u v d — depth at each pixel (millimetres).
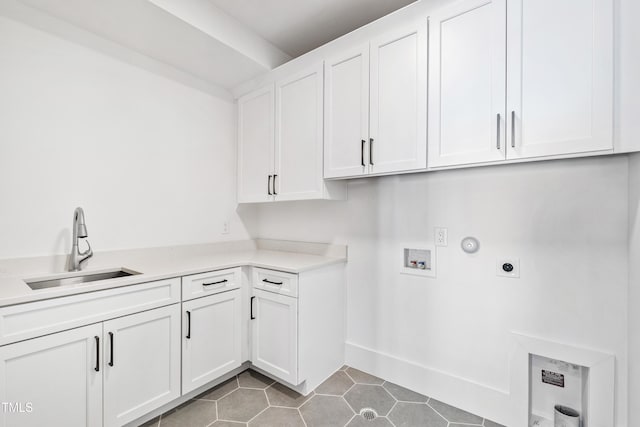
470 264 1716
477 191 1694
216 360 1864
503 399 1599
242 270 2033
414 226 1925
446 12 1514
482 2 1409
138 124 2045
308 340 1882
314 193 2039
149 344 1552
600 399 1364
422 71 1583
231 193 2645
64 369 1272
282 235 2699
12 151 1558
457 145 1479
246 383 1971
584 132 1188
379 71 1741
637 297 1222
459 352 1751
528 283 1542
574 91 1206
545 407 1558
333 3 1861
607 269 1355
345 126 1885
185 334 1707
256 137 2447
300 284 1820
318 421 1604
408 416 1655
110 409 1403
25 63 1595
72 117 1755
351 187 2236
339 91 1916
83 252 1777
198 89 2395
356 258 2197
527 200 1547
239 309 2006
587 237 1400
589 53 1179
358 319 2180
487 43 1398
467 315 1726
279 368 1883
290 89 2193
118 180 1947
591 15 1175
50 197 1674
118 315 1432
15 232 1563
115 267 1857
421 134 1583
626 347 1313
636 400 1228
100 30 1795
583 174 1409
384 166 1716
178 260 2098
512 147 1330
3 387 1123
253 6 1886
